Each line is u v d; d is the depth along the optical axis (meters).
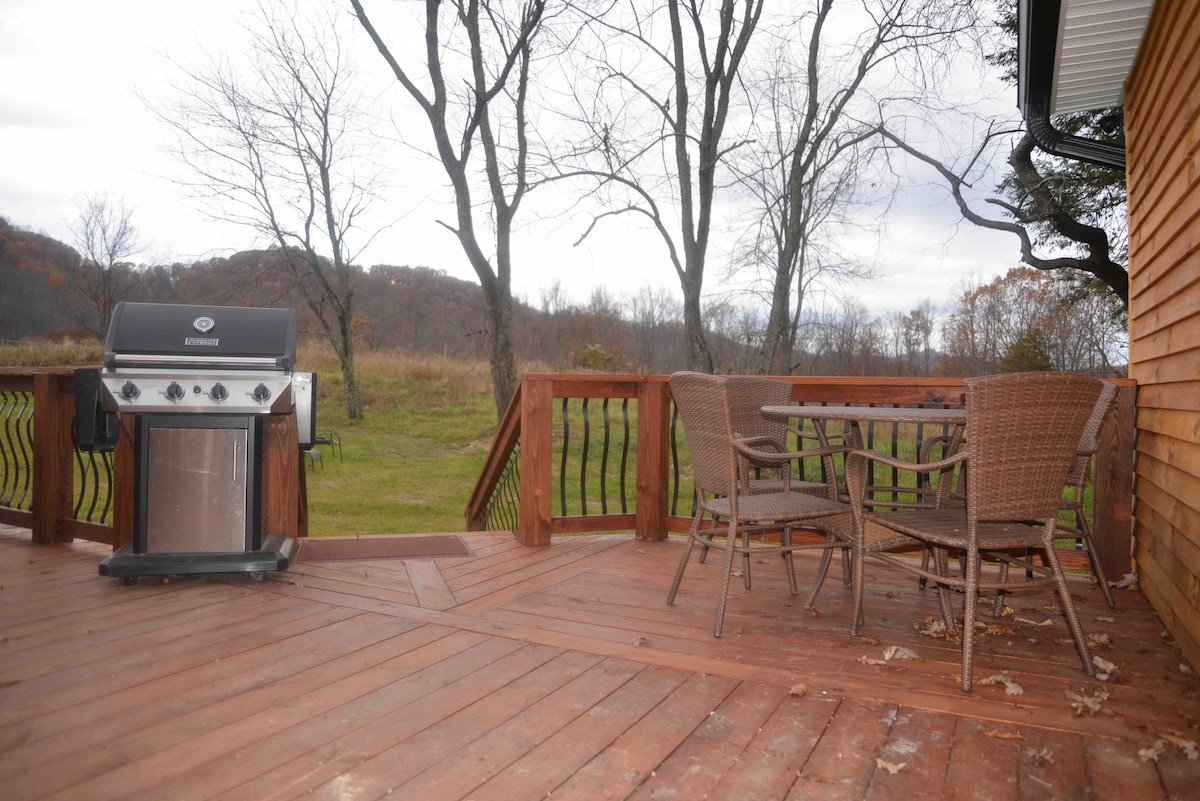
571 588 3.47
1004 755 1.88
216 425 3.48
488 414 17.31
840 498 3.46
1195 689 2.33
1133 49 3.99
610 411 16.56
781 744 1.93
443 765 1.80
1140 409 3.69
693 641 2.74
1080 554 3.90
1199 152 2.79
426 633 2.79
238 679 2.33
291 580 3.51
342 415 16.97
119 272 18.89
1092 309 13.74
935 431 10.68
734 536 2.83
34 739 1.92
